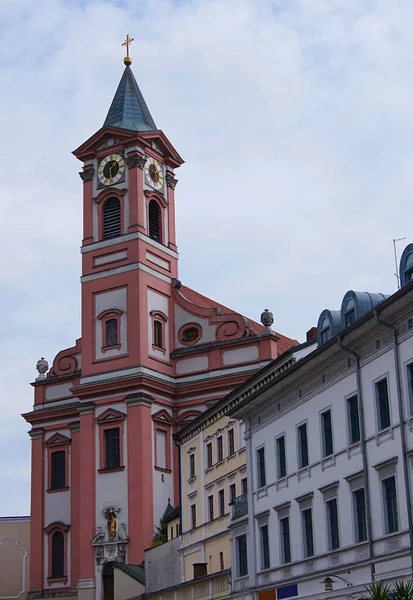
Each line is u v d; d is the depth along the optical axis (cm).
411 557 3888
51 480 9044
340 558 4466
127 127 9088
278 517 5131
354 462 4403
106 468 8362
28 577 9706
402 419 4016
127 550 8094
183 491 6888
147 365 8519
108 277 8838
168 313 8944
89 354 8731
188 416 8606
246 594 5372
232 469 6050
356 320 4272
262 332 8506
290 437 5072
